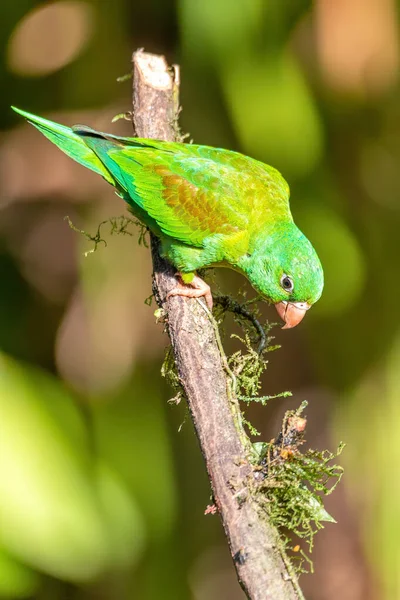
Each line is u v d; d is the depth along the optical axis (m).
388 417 12.00
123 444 11.30
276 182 8.96
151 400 11.76
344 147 11.48
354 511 12.53
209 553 12.45
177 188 8.59
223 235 8.63
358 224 11.73
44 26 11.38
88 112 11.80
